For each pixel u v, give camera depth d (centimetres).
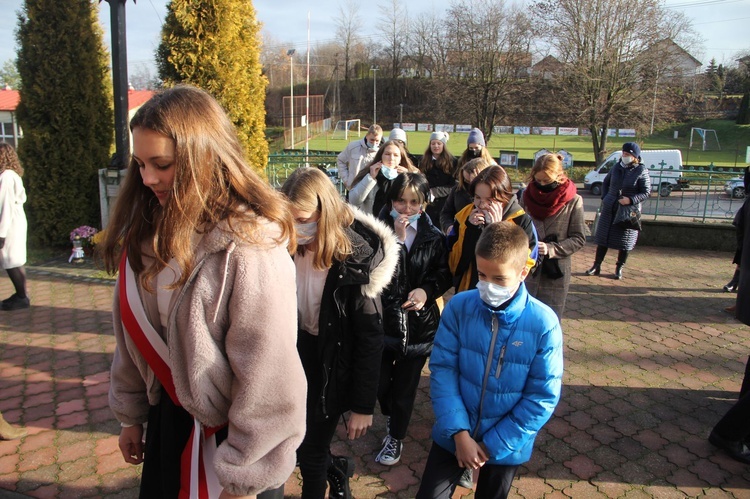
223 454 123
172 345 125
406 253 292
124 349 147
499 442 210
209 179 120
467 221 323
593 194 2566
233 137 129
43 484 295
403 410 298
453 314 227
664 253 884
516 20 3450
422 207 300
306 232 215
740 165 3288
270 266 123
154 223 130
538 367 211
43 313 550
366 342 224
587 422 365
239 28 815
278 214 128
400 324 273
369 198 500
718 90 5212
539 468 315
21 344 474
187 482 137
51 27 787
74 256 753
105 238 139
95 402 380
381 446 337
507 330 214
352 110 6556
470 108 3612
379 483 302
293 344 125
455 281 328
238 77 818
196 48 792
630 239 702
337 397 227
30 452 322
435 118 4928
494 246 207
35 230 823
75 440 335
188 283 121
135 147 121
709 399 400
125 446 163
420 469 315
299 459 235
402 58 6306
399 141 498
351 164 626
